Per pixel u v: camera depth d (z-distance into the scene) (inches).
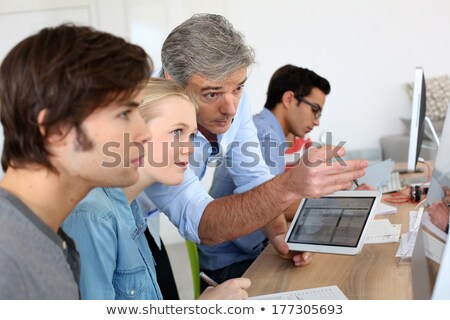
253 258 81.3
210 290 50.3
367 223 58.2
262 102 190.9
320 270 58.6
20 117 29.4
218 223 60.5
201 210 61.9
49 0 166.6
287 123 98.7
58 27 30.6
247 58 61.2
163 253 71.9
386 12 186.7
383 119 191.6
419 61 189.2
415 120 80.1
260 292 54.3
